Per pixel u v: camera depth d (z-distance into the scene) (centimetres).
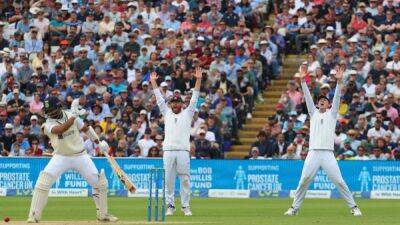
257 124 8231
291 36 8900
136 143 7469
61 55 8681
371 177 6988
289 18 9012
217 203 6284
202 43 8531
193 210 5431
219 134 7612
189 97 7688
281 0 9675
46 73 8462
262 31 9144
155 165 7100
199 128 7525
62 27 9119
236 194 7138
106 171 7156
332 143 4812
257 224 4084
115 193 7131
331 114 4809
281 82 8694
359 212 4847
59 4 9319
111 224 4034
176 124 4841
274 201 6569
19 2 9781
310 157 4825
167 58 8419
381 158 7156
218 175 7169
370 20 8575
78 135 4181
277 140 7419
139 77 8088
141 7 9162
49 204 6066
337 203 6294
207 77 8131
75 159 4178
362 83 7894
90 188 7175
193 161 7200
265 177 7119
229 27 8956
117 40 8725
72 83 8169
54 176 4156
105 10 9081
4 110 7906
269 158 7250
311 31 8825
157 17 9094
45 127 4156
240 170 7138
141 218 4600
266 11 9625
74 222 4138
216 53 8462
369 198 6975
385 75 7931
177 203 6206
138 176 7125
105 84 8150
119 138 7406
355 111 7538
